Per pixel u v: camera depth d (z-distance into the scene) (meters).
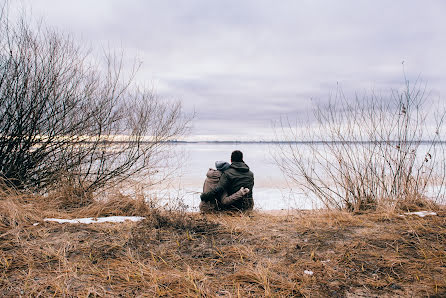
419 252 3.01
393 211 4.45
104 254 3.06
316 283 2.51
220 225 4.06
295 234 3.69
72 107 5.53
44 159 5.49
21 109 5.10
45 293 2.32
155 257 3.04
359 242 3.32
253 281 2.57
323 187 5.36
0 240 3.26
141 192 5.32
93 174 5.64
